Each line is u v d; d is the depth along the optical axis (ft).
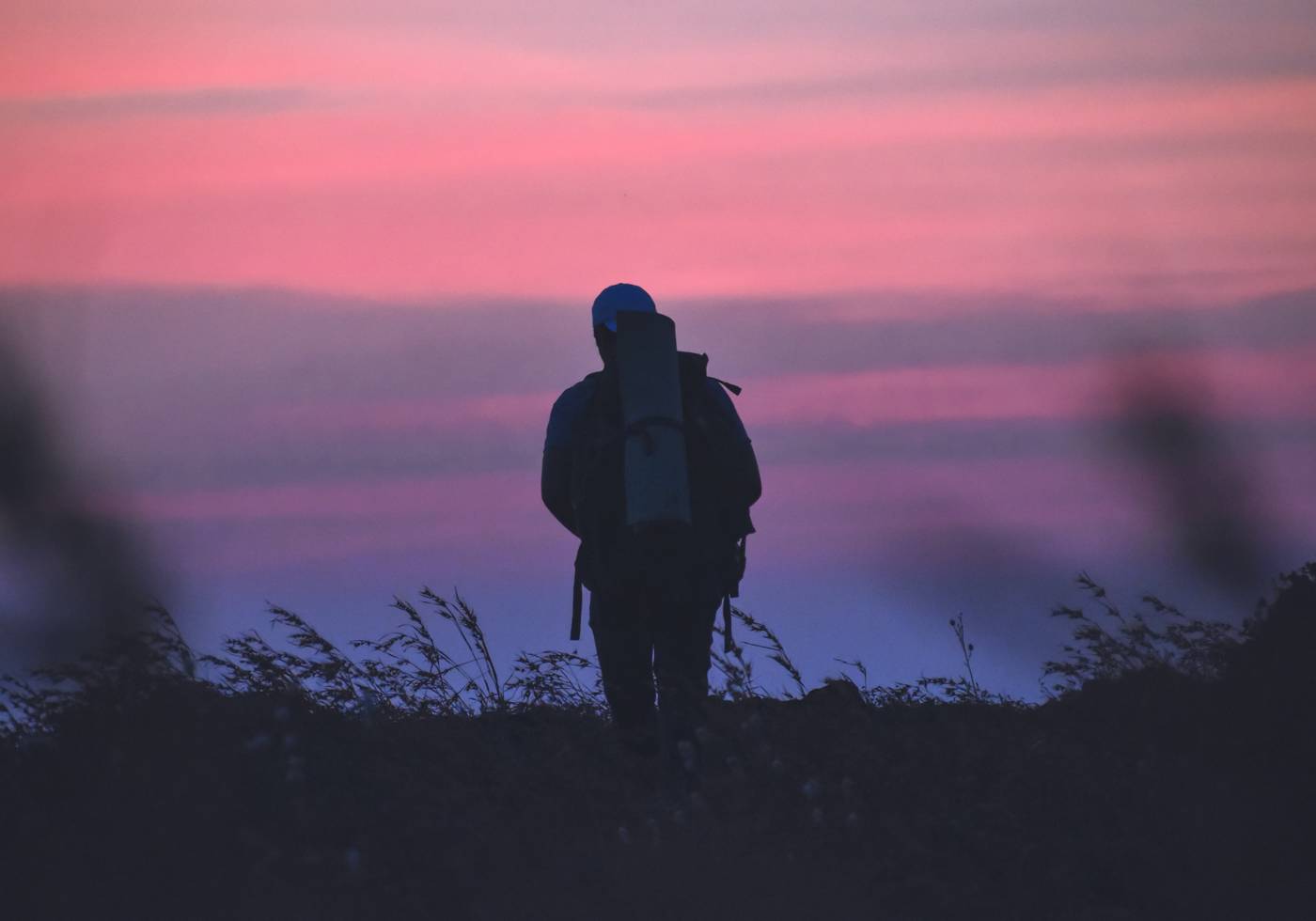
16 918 57.88
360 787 66.54
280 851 58.90
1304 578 77.20
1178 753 71.15
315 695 75.82
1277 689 71.72
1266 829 64.80
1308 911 60.85
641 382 83.66
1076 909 61.41
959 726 73.82
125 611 72.84
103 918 58.08
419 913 58.39
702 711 79.61
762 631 78.64
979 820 65.36
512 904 59.72
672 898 60.29
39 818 61.62
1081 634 77.87
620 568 83.82
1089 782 67.82
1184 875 63.05
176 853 59.67
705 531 84.12
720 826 66.08
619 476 83.51
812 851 63.93
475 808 66.03
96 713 68.54
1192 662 76.38
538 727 79.87
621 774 76.07
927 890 61.31
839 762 71.72
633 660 85.81
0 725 69.67
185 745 66.44
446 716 80.33
